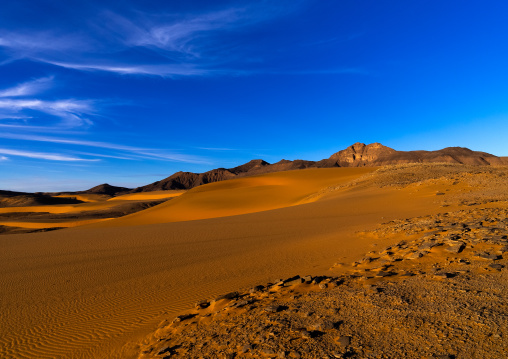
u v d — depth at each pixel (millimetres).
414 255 8555
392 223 16422
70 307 10156
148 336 6805
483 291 5227
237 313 6555
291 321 5469
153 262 15539
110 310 9438
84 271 14977
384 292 6012
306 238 17172
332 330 4848
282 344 4691
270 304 6680
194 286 10742
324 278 8016
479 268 6492
